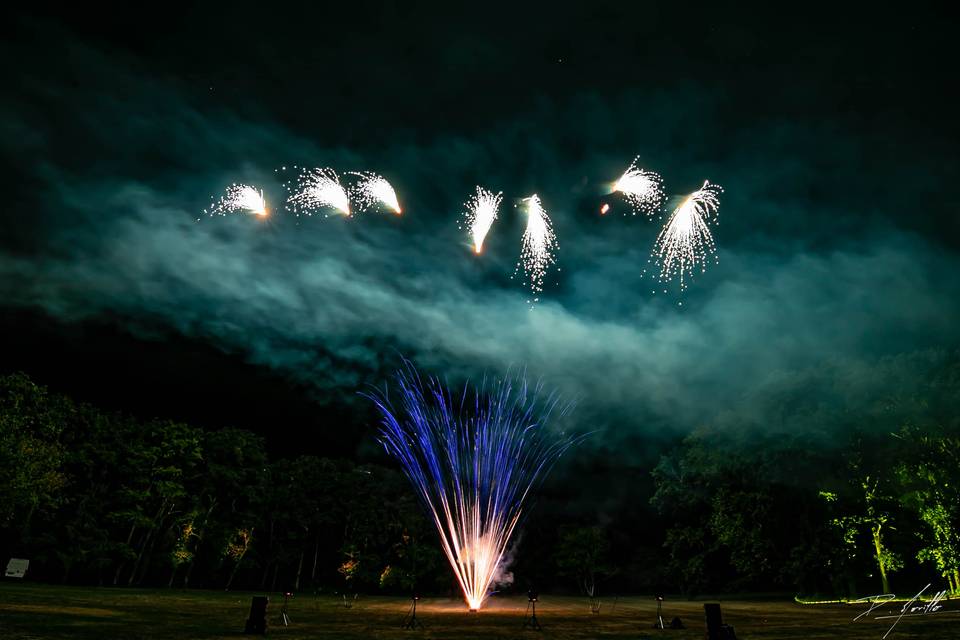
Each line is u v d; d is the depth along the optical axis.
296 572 66.69
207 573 61.78
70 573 53.31
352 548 62.38
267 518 62.56
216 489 58.34
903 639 18.70
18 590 33.62
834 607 35.97
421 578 63.81
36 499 43.16
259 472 60.97
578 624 25.67
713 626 17.27
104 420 52.72
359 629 22.22
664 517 69.62
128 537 51.97
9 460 41.25
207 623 22.09
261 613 19.47
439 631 22.16
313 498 65.38
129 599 32.91
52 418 46.38
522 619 28.14
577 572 66.50
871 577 49.88
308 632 20.66
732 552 49.06
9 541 48.00
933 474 39.50
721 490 48.06
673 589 67.50
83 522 49.81
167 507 54.41
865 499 44.66
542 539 70.62
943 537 40.47
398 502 64.88
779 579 49.66
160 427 54.75
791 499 47.47
